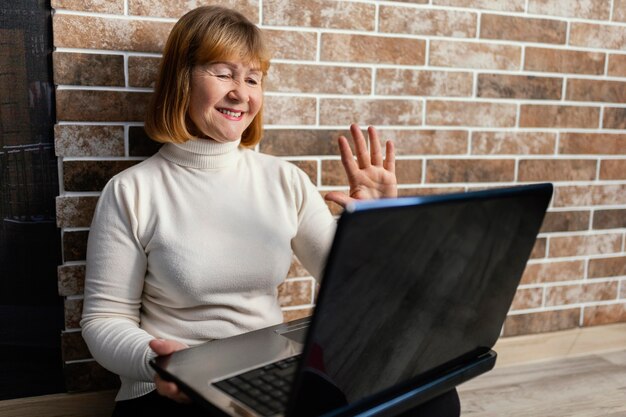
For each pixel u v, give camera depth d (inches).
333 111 66.2
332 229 54.8
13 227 58.2
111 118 57.9
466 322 35.4
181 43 48.8
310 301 69.4
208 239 48.6
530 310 80.4
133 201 47.8
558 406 67.7
